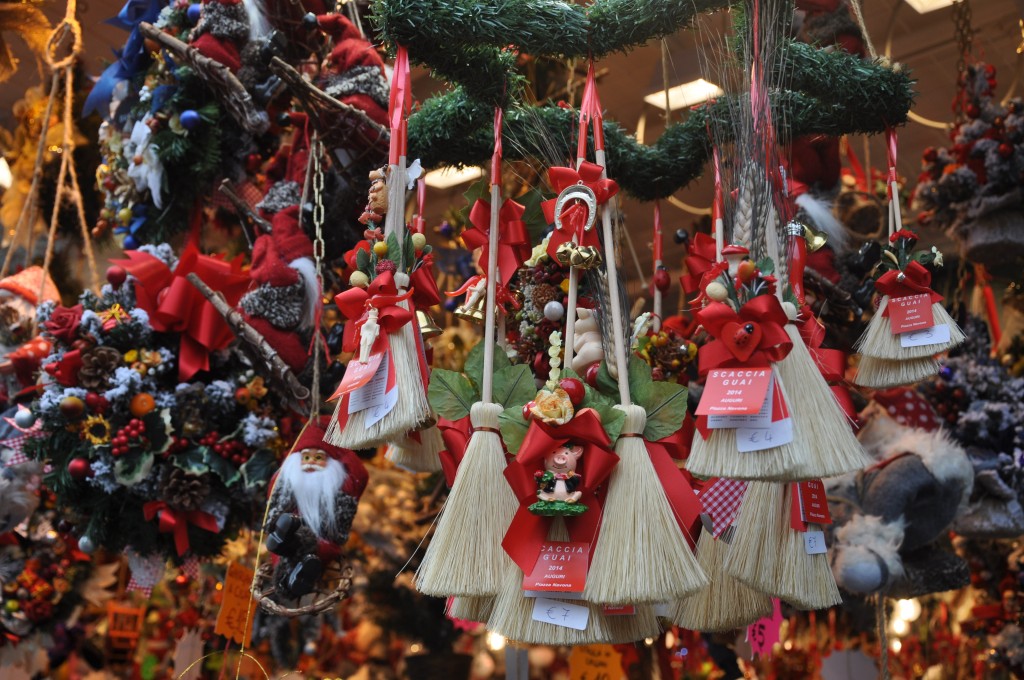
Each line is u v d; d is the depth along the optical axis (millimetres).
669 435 1463
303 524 1773
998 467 2482
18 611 2615
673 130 2092
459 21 1535
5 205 3080
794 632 3736
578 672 2725
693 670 3805
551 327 1735
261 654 3520
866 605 3035
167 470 2055
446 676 3186
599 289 1577
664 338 1855
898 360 1740
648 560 1317
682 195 4109
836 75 1796
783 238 1518
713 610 1665
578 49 1624
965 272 2783
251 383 2090
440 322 3424
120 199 2328
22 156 3064
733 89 1561
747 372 1351
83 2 3131
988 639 3139
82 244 3121
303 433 1881
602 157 1587
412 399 1431
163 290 2166
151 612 3910
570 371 1460
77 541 2402
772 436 1331
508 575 1436
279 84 2115
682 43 3266
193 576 2295
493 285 1592
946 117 4203
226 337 2135
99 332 2076
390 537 3352
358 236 2166
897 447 2328
